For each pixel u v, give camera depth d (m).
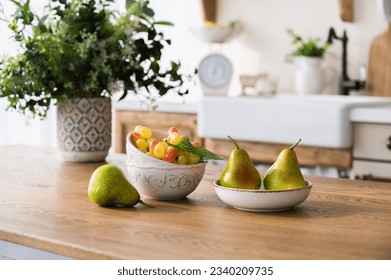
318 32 3.77
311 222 1.32
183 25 4.25
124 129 3.76
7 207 1.47
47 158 2.25
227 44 4.11
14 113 3.92
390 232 1.24
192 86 4.24
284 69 3.91
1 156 2.29
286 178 1.41
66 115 2.12
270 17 3.93
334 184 1.78
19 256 1.32
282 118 3.15
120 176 1.46
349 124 3.00
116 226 1.29
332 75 3.73
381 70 3.56
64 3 2.05
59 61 1.99
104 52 1.99
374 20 3.58
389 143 2.91
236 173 1.42
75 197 1.59
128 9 2.05
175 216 1.38
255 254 1.09
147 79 2.13
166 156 1.52
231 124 3.31
